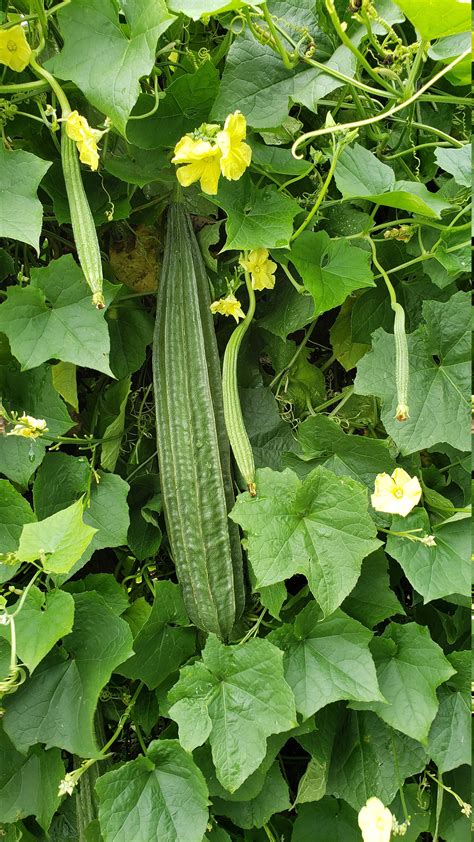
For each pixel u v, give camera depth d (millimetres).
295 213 848
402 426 838
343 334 965
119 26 788
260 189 872
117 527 882
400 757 898
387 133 916
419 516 847
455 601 888
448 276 884
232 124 778
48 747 850
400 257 934
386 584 891
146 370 999
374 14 826
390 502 826
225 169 777
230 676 851
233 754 829
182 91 833
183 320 871
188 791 855
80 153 796
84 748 844
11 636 792
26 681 864
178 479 866
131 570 983
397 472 833
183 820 846
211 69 823
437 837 944
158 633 887
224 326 956
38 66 804
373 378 844
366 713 916
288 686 829
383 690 871
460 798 924
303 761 1008
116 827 833
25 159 796
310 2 868
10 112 829
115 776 844
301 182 928
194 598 876
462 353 847
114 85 773
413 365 849
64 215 872
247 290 920
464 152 871
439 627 968
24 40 796
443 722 883
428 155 958
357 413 961
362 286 854
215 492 861
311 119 935
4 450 854
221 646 849
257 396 954
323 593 818
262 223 847
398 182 875
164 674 899
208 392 863
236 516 824
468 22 785
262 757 824
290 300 914
